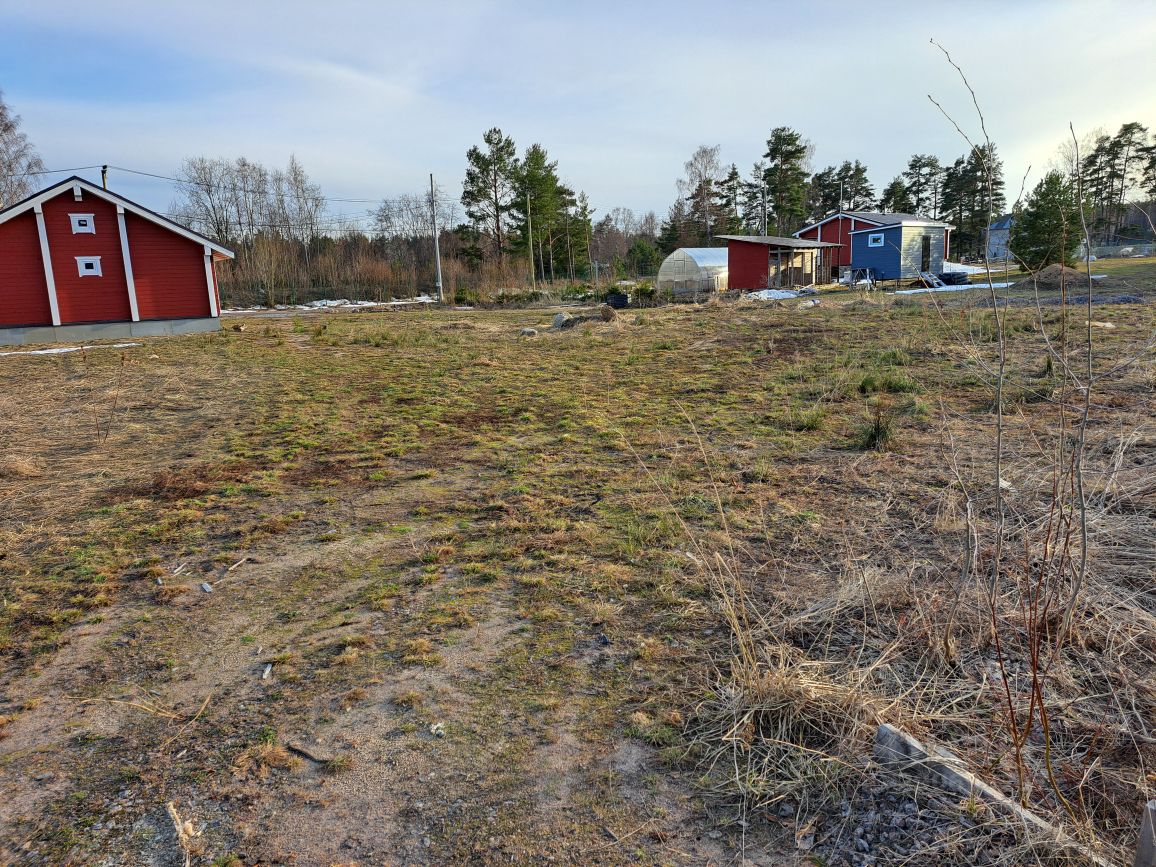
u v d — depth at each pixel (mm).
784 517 4574
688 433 6906
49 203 17719
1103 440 5594
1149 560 3555
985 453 5562
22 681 3189
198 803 2406
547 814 2285
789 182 53500
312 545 4594
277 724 2814
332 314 28250
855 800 2250
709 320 17641
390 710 2863
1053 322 12164
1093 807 2125
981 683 2750
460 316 24469
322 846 2197
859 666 2930
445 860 2123
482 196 47812
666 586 3732
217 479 6012
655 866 2064
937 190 57750
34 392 10289
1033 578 3434
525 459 6328
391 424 7902
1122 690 2641
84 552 4562
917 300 18062
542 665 3113
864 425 6680
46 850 2223
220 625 3627
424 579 4004
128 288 18734
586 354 12922
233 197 50438
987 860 1972
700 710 2738
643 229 85125
